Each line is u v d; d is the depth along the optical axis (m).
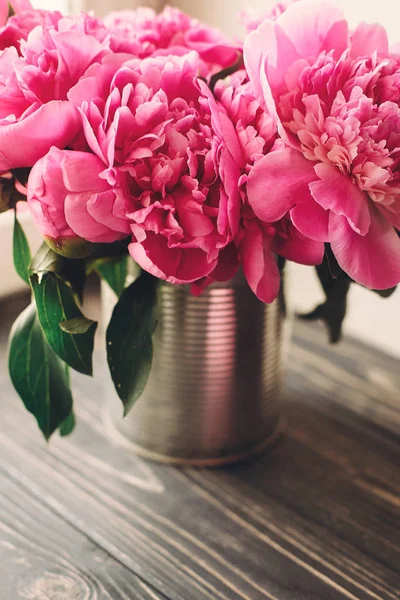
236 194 0.49
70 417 0.60
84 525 0.59
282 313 0.63
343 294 0.62
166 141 0.50
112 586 0.54
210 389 0.61
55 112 0.48
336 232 0.50
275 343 0.63
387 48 0.53
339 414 0.72
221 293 0.58
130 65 0.51
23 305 0.86
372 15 0.79
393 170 0.51
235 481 0.63
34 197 0.49
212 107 0.49
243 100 0.51
